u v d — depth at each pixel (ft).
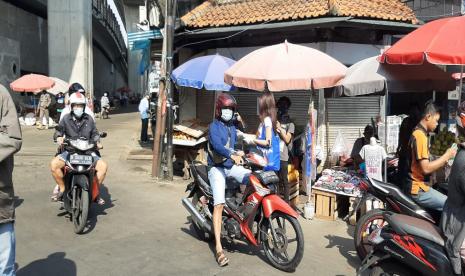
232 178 16.84
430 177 18.31
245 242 18.57
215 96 34.42
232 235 16.46
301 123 30.25
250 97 32.65
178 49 36.06
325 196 22.03
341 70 21.02
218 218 16.49
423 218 13.91
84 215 18.44
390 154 25.41
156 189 27.58
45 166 33.73
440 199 14.26
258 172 15.99
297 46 21.63
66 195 20.02
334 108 29.50
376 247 13.03
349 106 29.63
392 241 12.51
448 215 11.80
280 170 22.65
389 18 28.48
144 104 50.29
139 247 17.60
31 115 71.51
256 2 34.76
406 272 12.56
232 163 16.48
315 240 19.11
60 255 16.49
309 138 22.25
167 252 17.16
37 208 22.54
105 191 26.86
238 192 17.29
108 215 21.81
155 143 30.78
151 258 16.49
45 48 112.16
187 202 18.34
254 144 20.36
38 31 106.83
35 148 43.21
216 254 16.37
